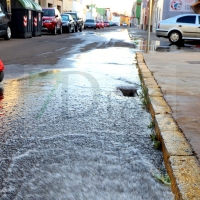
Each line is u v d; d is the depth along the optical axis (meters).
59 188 2.12
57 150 2.74
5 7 16.33
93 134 3.14
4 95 4.63
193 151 2.51
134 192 2.06
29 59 8.66
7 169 2.40
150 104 3.99
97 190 2.08
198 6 25.31
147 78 5.64
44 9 23.12
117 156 2.63
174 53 10.96
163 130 2.96
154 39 20.55
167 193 2.07
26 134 3.12
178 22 16.78
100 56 9.67
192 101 4.05
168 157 2.43
